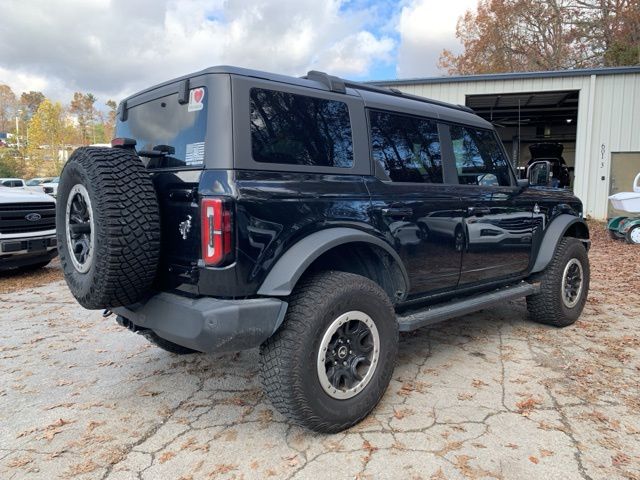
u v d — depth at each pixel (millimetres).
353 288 2736
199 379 3570
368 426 2830
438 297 3629
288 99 2750
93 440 2744
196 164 2561
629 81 12961
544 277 4516
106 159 2553
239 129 2486
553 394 3227
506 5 27703
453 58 31062
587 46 26094
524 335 4469
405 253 3193
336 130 2965
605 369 3639
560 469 2406
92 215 2471
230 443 2688
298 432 2789
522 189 4301
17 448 2678
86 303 2643
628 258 8500
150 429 2859
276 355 2531
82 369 3801
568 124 20266
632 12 22844
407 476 2359
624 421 2873
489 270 3953
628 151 13141
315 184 2736
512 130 20844
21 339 4551
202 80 2605
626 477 2342
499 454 2531
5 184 27719
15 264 7219
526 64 28156
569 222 4625
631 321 4879
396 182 3234
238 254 2400
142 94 3105
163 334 2637
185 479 2373
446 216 3484
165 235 2672
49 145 49812
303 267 2531
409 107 3475
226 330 2367
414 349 4121
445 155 3676
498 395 3219
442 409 3027
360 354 2828
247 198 2428
